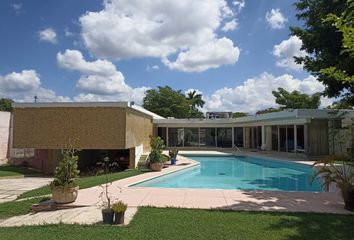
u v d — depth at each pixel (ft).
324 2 37.88
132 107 55.83
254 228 20.36
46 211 27.09
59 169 28.53
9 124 69.56
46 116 53.72
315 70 41.09
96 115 53.16
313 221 21.85
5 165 61.62
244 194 31.76
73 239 18.57
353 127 62.64
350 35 11.73
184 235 19.11
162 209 25.57
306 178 52.24
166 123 105.09
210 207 26.32
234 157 82.58
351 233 19.31
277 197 30.32
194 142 111.86
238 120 98.99
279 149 87.61
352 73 33.63
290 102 135.23
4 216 26.14
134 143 60.75
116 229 20.44
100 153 72.38
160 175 47.29
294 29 43.60
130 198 30.07
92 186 36.52
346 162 28.55
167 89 180.65
